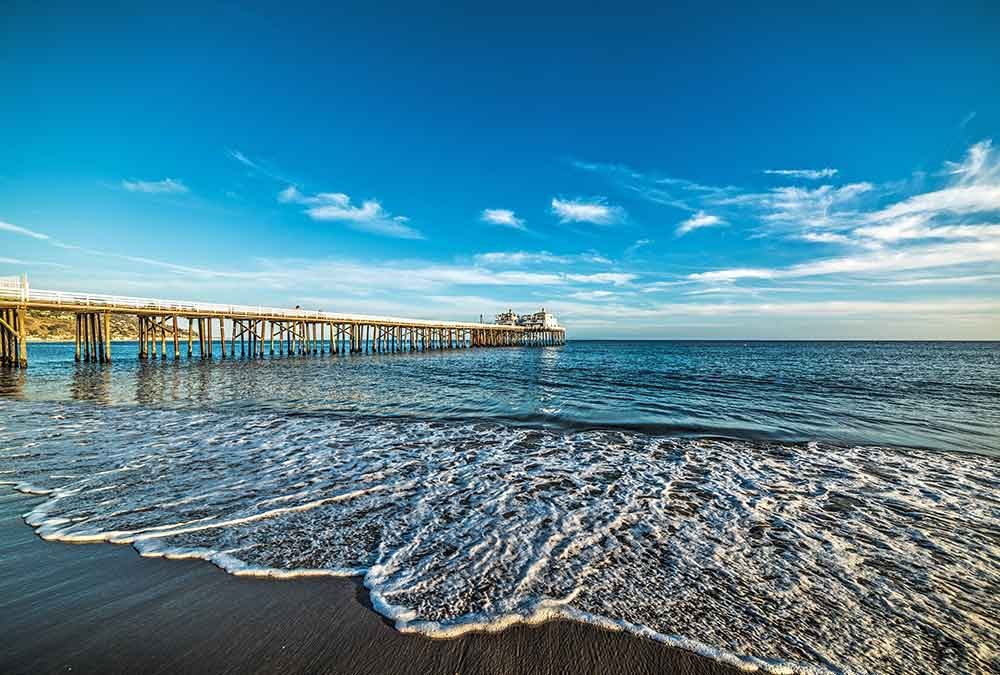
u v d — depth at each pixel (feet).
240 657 8.48
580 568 12.09
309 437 27.12
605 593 10.89
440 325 168.14
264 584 10.95
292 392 47.62
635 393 49.70
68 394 44.65
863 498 18.08
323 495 17.28
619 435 28.89
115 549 12.59
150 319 90.94
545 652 8.82
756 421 33.99
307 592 10.65
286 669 8.21
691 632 9.54
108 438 26.00
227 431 28.40
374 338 141.79
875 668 8.71
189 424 30.40
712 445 26.58
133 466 20.56
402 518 15.26
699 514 16.19
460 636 9.19
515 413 36.50
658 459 23.50
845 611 10.50
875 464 23.02
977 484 19.95
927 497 18.26
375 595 10.54
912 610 10.61
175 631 9.16
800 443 27.35
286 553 12.55
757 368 92.12
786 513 16.42
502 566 12.08
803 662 8.80
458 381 61.16
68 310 76.69
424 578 11.37
